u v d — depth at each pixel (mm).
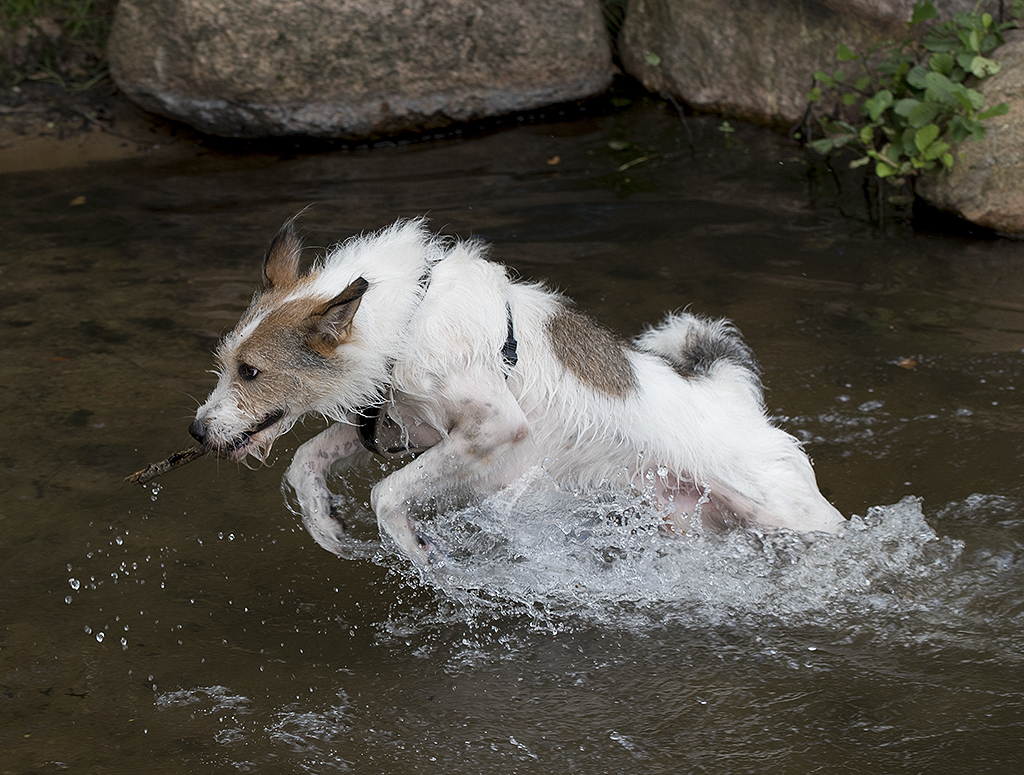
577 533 4309
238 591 3900
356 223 6844
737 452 4102
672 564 4133
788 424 4859
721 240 6648
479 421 3803
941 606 3744
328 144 8289
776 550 4082
